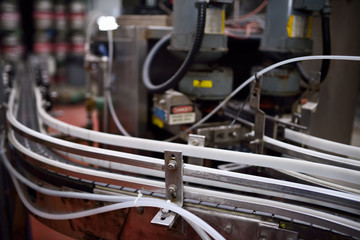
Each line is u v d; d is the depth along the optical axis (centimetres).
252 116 124
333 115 143
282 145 88
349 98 146
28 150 103
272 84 113
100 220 86
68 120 364
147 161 76
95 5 456
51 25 428
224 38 106
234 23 158
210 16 101
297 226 68
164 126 135
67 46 441
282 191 69
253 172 97
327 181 85
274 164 74
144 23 155
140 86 146
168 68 155
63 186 92
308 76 124
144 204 72
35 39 423
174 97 113
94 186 87
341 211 75
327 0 106
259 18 155
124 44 154
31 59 321
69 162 100
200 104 124
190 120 118
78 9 426
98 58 207
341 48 133
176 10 107
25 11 441
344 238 65
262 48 115
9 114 127
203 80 110
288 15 105
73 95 434
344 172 68
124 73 158
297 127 100
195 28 102
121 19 164
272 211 70
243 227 72
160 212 72
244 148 111
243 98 156
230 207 74
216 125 116
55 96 216
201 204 76
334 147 90
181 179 72
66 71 454
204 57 106
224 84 112
